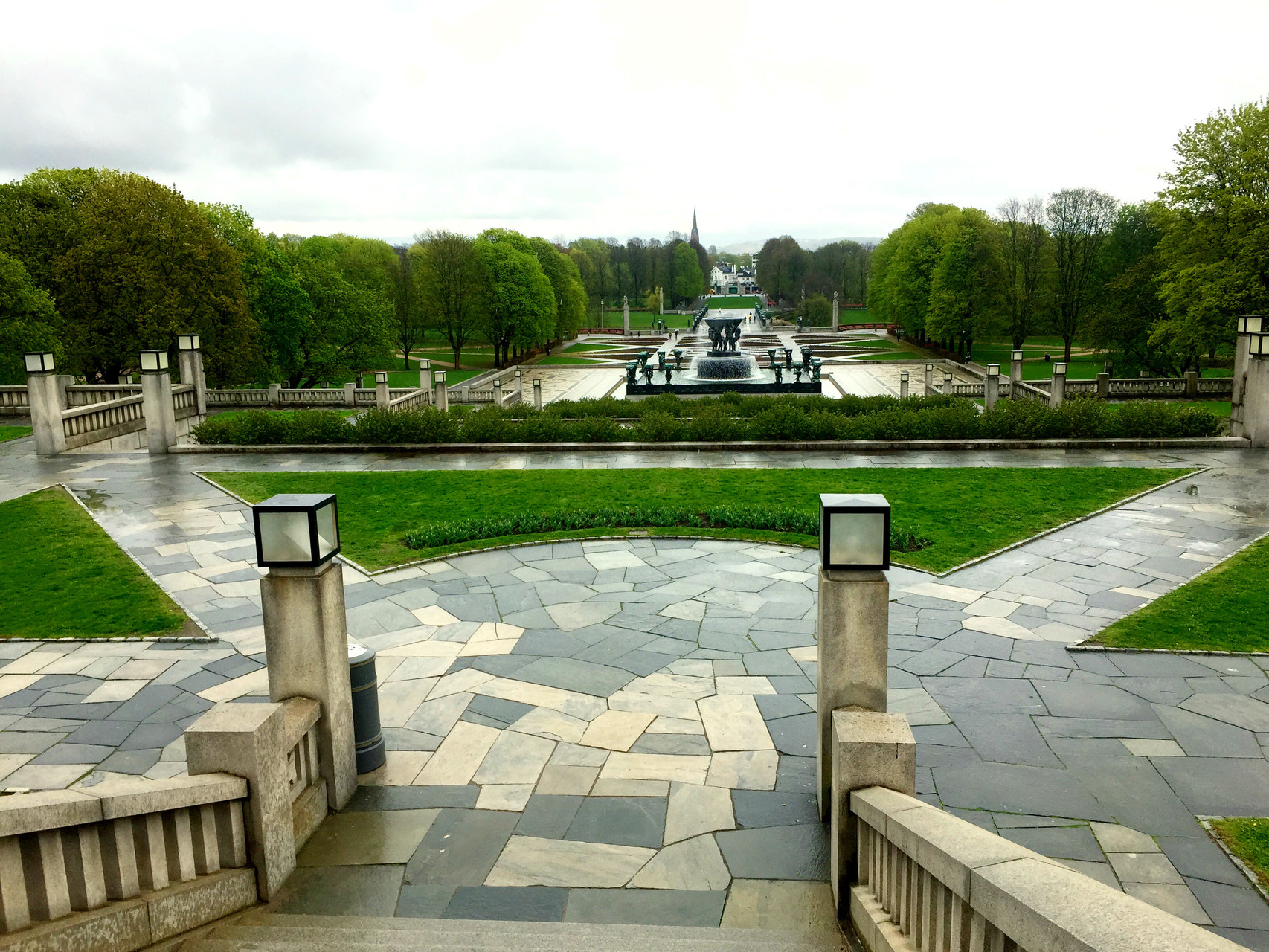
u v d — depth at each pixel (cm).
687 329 10531
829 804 572
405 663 851
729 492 1551
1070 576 1094
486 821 581
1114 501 1459
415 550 1226
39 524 1370
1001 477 1652
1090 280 5422
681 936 446
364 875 518
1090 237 5244
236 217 4478
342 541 1277
